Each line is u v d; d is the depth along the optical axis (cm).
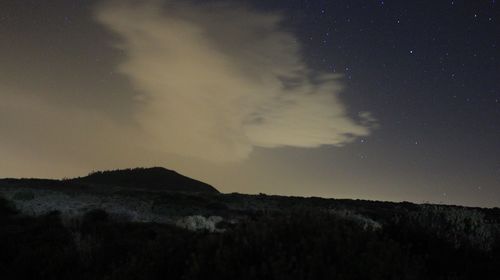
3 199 2255
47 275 784
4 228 1302
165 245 552
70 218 1488
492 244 637
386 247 448
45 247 916
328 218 536
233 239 484
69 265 826
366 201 3794
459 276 504
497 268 528
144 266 514
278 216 516
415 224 626
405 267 418
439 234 611
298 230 468
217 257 436
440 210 700
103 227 1400
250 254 436
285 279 384
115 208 2552
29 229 1295
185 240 575
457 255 576
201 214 2536
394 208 3272
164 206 2672
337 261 409
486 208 3362
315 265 393
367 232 483
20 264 812
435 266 530
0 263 848
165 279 491
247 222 526
